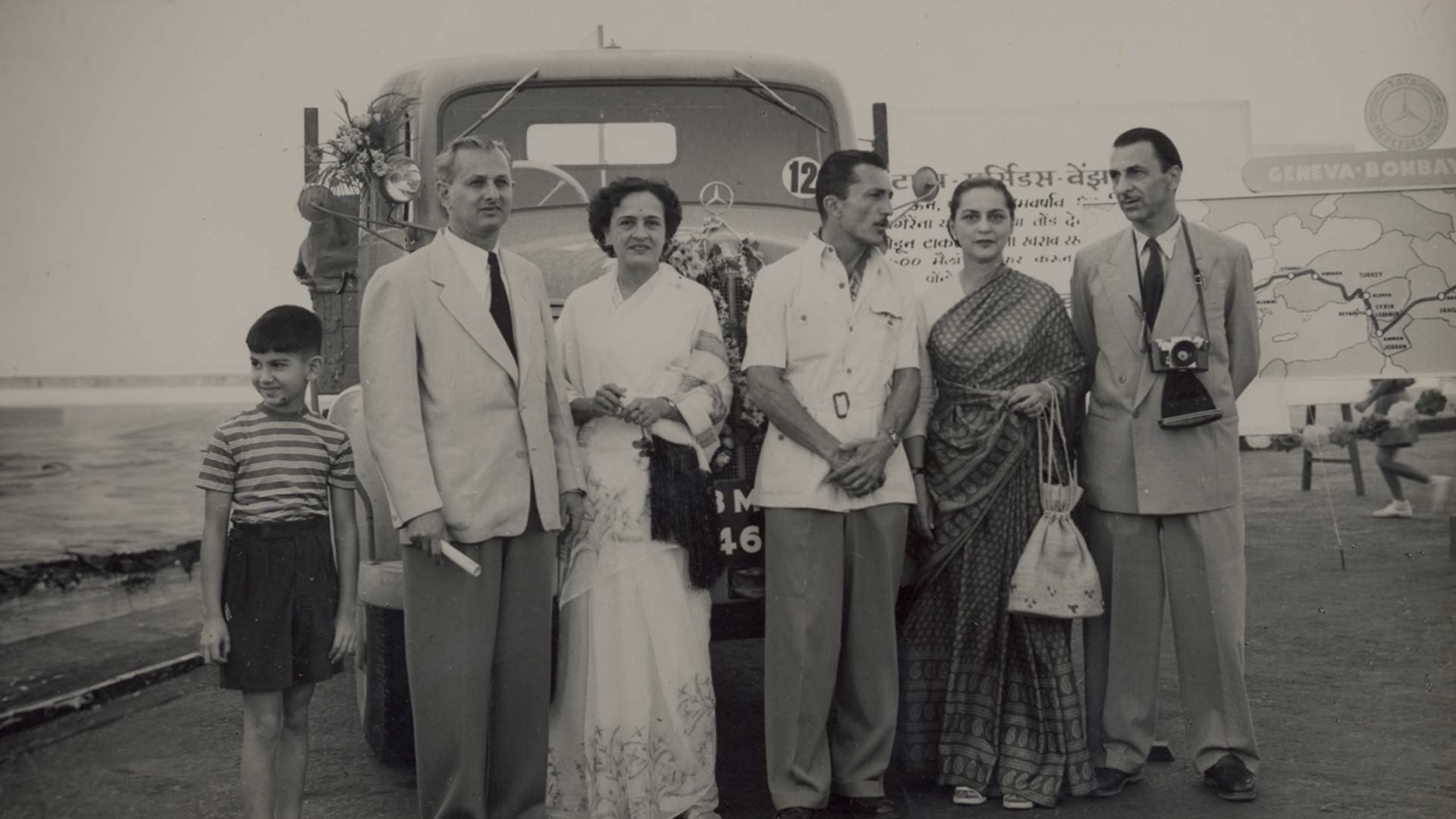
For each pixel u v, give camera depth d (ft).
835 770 11.68
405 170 12.62
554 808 11.16
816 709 11.18
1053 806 11.76
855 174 11.39
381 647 12.61
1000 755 11.91
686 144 15.14
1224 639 12.03
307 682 10.27
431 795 10.57
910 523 12.37
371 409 10.34
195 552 19.74
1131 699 12.24
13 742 14.30
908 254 20.36
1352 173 20.47
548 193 14.57
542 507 10.71
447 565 10.41
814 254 11.60
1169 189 12.19
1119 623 12.26
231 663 10.11
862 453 11.14
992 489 11.76
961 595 11.87
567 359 11.66
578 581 11.12
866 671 11.47
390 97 14.44
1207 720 12.12
